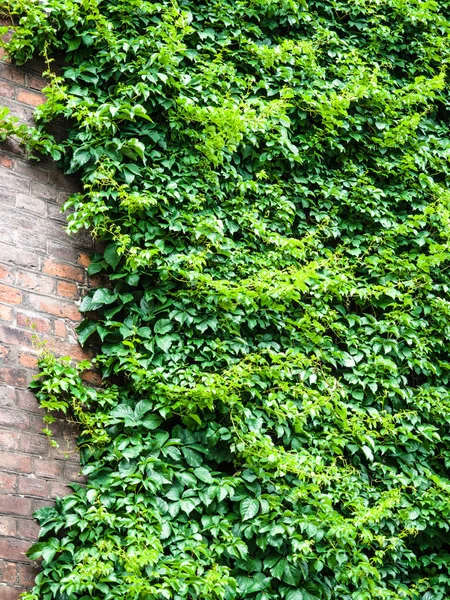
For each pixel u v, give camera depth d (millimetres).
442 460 4777
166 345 4102
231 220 4582
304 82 5105
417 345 4777
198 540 3801
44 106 4227
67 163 4285
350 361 4594
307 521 3982
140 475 3801
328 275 4715
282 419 4203
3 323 3855
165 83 4473
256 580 3891
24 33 4281
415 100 5387
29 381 3846
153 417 3986
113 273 4215
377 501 4309
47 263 4082
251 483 4043
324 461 4332
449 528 4531
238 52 5000
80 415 3877
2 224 4000
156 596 3557
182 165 4488
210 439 4027
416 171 5371
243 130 4594
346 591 4043
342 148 5035
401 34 5793
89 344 4102
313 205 4930
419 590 4379
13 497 3646
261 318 4445
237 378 4082
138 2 4582
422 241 5074
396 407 4676
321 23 5441
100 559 3666
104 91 4469
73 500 3725
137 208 4234
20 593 3537
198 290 4254
